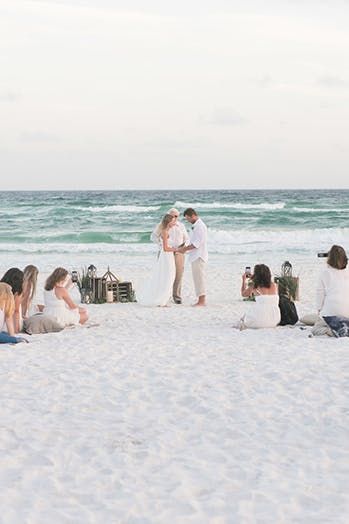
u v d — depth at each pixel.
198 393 7.79
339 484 5.34
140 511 4.88
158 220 50.72
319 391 7.77
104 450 6.07
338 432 6.55
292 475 5.53
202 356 9.62
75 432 6.52
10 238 38.78
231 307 15.61
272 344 10.38
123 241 38.12
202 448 6.15
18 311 11.45
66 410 7.21
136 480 5.43
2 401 7.47
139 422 6.85
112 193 113.25
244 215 50.78
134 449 6.09
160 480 5.42
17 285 11.37
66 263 26.66
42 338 11.15
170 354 9.80
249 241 35.12
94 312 14.85
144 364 9.19
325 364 8.92
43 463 5.78
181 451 6.08
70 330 12.08
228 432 6.56
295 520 4.73
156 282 15.88
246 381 8.23
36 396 7.69
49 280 12.48
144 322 13.42
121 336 11.39
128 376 8.56
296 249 32.00
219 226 46.03
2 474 5.53
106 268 24.70
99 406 7.36
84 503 5.03
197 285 15.88
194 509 4.90
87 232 39.12
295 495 5.13
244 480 5.45
